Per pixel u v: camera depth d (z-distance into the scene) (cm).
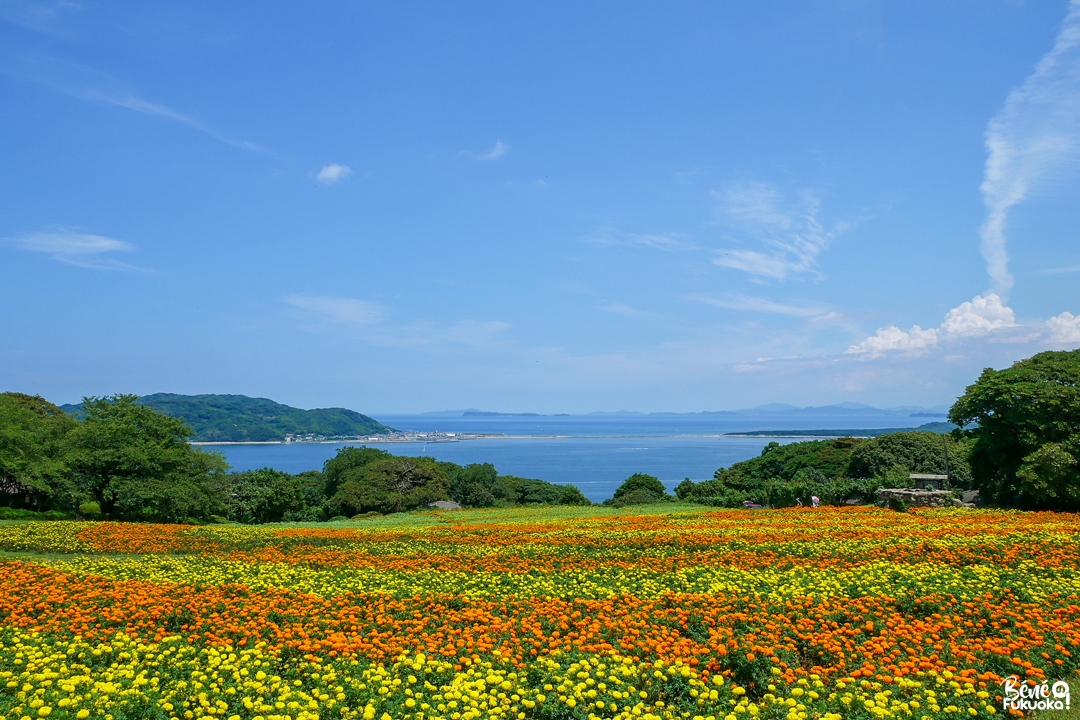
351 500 5741
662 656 988
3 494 4031
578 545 2233
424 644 1085
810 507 3597
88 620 1210
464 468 6919
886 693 827
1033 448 3203
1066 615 1134
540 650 1062
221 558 2056
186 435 4547
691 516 3294
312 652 1055
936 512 3033
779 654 990
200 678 922
